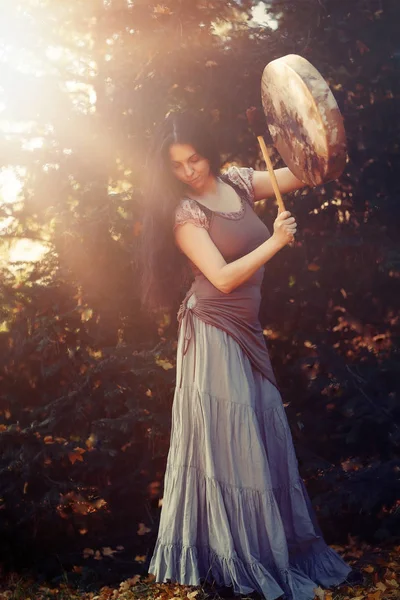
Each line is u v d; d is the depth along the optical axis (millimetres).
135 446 4469
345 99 4336
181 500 3154
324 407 4441
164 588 3494
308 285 4434
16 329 4402
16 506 4145
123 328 4531
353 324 4492
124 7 4305
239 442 3088
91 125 4414
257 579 2994
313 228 4480
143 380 4355
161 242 3150
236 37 4352
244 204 3170
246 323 3174
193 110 4285
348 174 4398
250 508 3064
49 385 4496
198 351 3164
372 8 4199
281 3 4293
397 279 4387
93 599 3623
